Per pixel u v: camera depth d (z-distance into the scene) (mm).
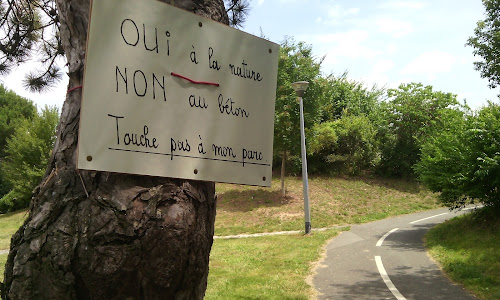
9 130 38625
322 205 21156
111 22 1880
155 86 1996
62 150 1967
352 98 34906
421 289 7262
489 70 11617
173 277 1926
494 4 11234
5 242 15836
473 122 11383
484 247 9734
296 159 26984
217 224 18469
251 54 2408
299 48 22016
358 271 8805
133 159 1896
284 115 20656
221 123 2234
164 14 2049
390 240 12602
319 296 7074
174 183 2010
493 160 10469
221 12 2432
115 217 1822
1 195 35094
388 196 23875
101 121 1827
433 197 23984
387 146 28078
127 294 1856
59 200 1861
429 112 27438
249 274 8734
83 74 1948
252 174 2350
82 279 1805
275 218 18922
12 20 5859
